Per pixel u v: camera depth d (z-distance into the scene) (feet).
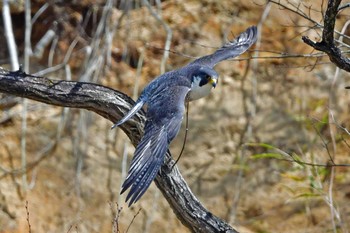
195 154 43.98
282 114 44.70
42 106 44.47
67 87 29.40
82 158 43.70
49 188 43.37
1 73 29.53
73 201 43.21
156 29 46.24
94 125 44.21
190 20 46.52
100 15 46.62
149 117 25.93
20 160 43.57
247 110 44.70
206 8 46.91
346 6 25.70
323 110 44.60
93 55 44.86
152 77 44.93
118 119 29.22
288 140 44.14
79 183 43.42
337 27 42.06
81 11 46.83
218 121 44.52
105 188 43.37
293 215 43.27
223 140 44.24
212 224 28.86
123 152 43.86
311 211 43.14
